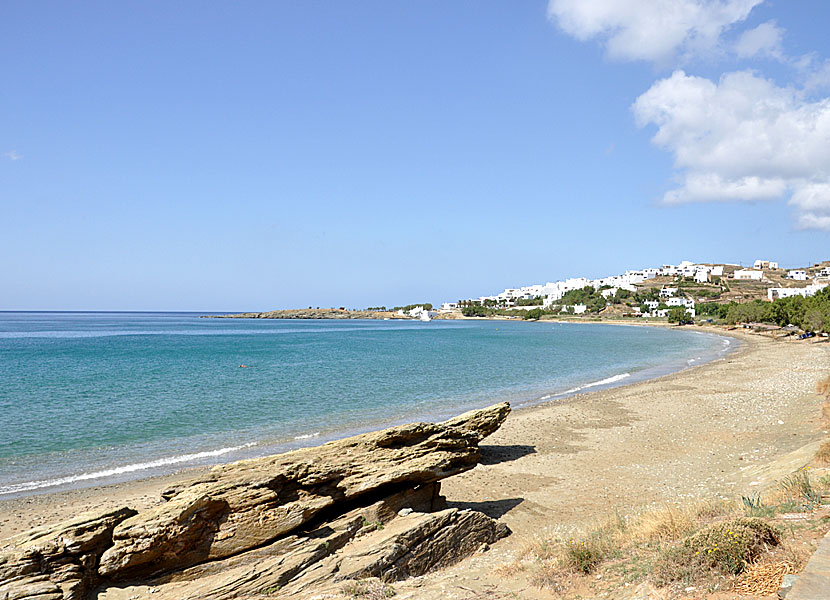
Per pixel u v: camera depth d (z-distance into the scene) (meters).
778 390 41.94
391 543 13.15
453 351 91.12
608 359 76.06
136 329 191.88
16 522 17.23
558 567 11.46
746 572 8.59
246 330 188.88
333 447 15.32
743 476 19.48
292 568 11.97
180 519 11.53
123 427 31.08
